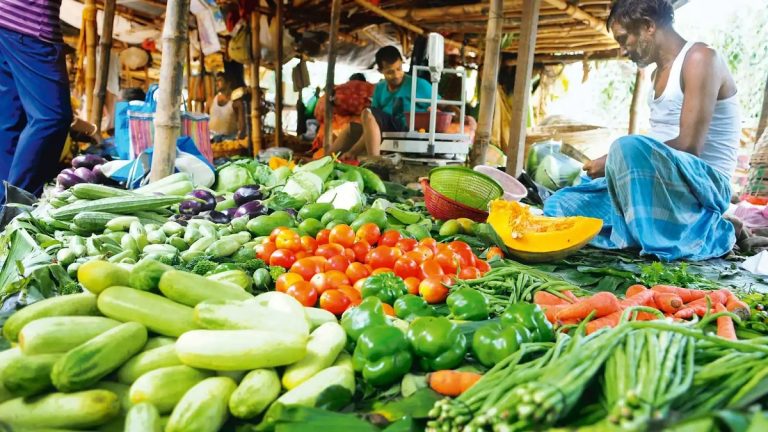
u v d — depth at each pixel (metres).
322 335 1.93
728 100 4.39
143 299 1.85
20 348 1.62
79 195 3.73
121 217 3.46
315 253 3.13
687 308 2.51
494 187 4.36
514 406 1.33
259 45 9.25
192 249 3.13
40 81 4.55
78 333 1.68
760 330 2.38
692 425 1.02
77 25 9.48
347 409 1.75
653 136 4.63
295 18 10.12
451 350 1.89
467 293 2.40
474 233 4.12
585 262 3.86
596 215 4.75
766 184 6.04
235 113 11.16
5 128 4.81
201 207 3.89
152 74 14.98
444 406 1.44
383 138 6.64
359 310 2.10
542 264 3.70
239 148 9.11
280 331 1.86
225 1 9.55
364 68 13.23
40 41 4.51
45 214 3.61
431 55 5.74
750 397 1.37
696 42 4.27
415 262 2.92
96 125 7.33
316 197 4.51
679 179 4.07
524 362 1.79
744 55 13.05
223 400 1.58
